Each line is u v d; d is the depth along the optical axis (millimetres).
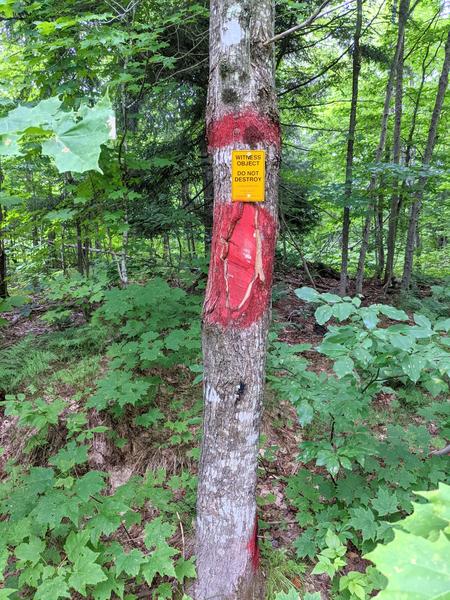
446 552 667
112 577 1995
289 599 1663
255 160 1545
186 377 3637
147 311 3779
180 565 2064
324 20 5449
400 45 5629
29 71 3926
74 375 3492
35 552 1882
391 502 2104
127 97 4242
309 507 2467
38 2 3193
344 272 5629
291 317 5281
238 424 1755
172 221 4664
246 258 1604
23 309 5105
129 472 2852
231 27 1476
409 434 2568
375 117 7617
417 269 10398
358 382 2561
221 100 1548
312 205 5812
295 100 6312
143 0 3543
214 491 1850
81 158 638
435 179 5391
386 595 620
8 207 4461
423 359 1818
